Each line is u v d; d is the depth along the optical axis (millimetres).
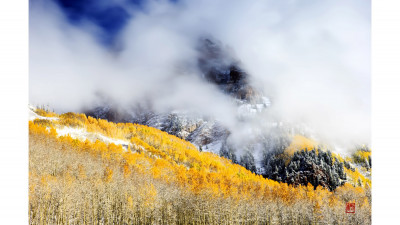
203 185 72062
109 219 51375
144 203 56281
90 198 53812
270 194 82625
